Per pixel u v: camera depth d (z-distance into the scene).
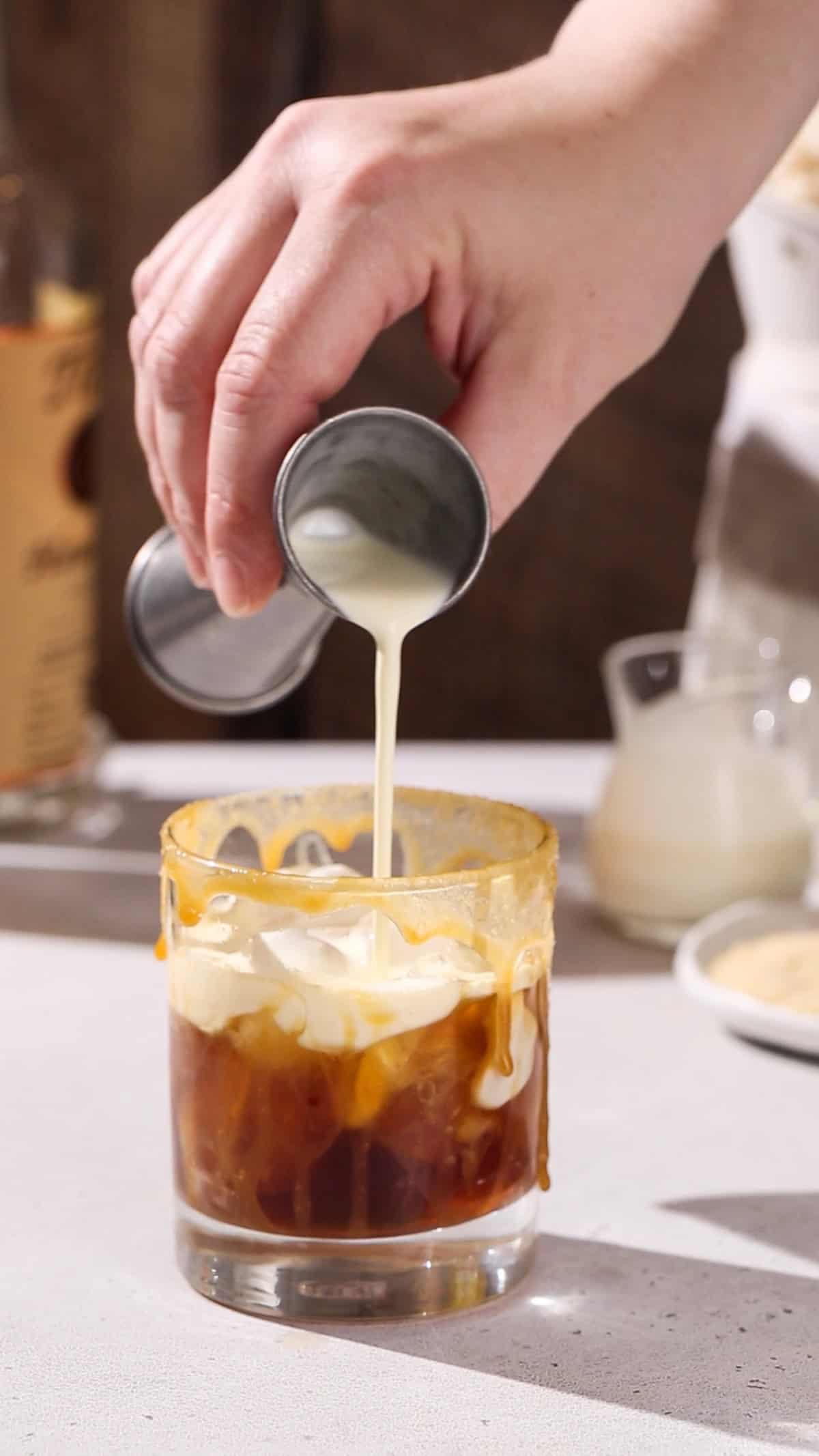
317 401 0.75
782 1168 0.80
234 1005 0.71
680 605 1.55
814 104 0.81
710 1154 0.81
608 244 0.77
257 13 1.44
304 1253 0.72
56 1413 0.69
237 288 0.76
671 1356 0.71
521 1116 0.73
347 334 0.74
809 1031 0.85
